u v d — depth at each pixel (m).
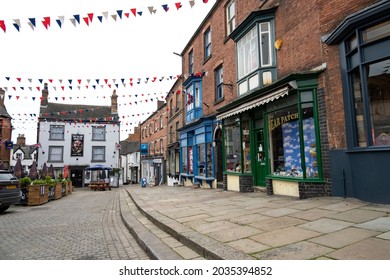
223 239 3.81
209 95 13.34
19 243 5.01
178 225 4.94
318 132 6.49
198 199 8.65
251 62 9.21
